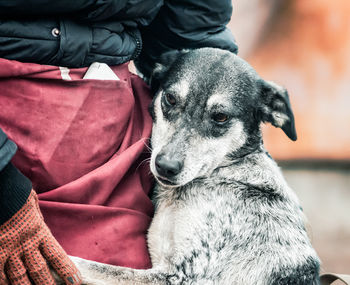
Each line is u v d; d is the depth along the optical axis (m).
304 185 7.75
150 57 2.75
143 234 2.21
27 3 1.74
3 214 1.57
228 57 2.52
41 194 1.88
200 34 2.58
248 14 8.66
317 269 2.43
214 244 2.26
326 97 8.52
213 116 2.42
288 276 2.30
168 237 2.30
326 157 8.32
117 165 2.02
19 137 1.85
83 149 1.97
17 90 1.85
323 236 6.40
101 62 2.07
